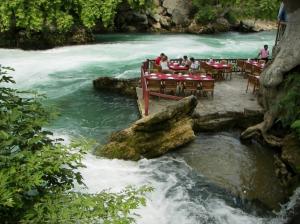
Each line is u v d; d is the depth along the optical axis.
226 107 12.45
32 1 23.12
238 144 11.03
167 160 9.95
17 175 3.97
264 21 40.03
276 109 10.50
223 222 7.51
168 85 13.39
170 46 26.36
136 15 33.22
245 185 8.82
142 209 7.73
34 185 4.08
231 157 10.19
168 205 7.98
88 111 13.83
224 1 19.69
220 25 36.00
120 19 33.00
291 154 9.09
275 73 10.42
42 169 4.19
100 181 8.64
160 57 16.06
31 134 4.77
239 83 15.85
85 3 24.75
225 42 29.59
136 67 20.25
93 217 4.00
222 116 11.90
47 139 4.86
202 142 11.06
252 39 32.19
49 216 3.85
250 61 17.25
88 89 16.47
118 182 8.69
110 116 13.38
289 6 10.37
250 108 12.32
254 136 11.21
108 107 14.32
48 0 23.61
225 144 10.98
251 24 36.88
